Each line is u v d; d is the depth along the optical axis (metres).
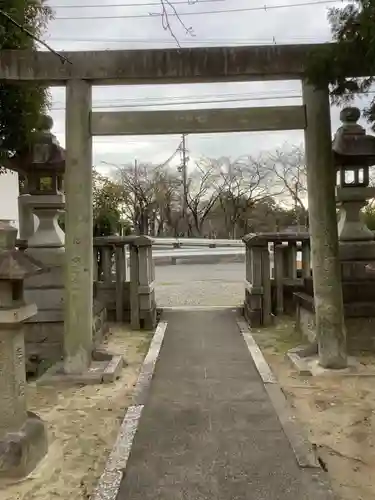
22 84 6.15
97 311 7.82
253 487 3.50
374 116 5.96
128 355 7.19
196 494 3.43
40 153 6.94
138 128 6.07
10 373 3.77
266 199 38.88
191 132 6.11
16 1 5.68
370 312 6.80
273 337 8.05
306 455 3.93
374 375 5.83
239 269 20.23
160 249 28.09
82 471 3.81
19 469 3.68
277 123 6.07
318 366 6.11
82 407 5.14
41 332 7.02
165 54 5.95
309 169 6.11
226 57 5.93
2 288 3.69
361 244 6.93
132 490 3.49
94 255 9.35
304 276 9.39
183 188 39.78
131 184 37.09
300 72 5.94
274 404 5.05
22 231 8.02
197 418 4.75
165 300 12.09
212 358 6.88
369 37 5.13
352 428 4.43
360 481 3.56
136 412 4.92
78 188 6.08
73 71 5.96
